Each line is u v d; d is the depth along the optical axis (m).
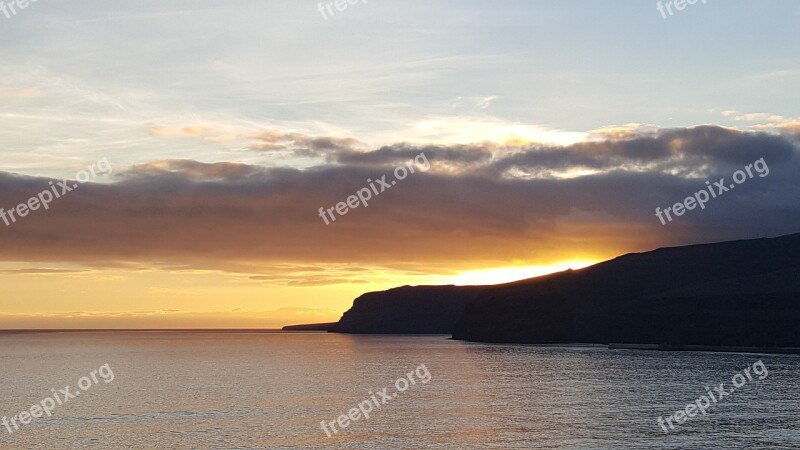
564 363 155.62
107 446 61.38
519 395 95.12
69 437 65.50
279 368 152.50
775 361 153.38
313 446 60.94
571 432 65.56
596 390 100.38
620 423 70.06
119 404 88.56
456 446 60.16
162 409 83.69
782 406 81.31
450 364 157.88
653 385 106.00
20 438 65.38
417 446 60.44
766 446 58.62
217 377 129.25
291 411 81.38
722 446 58.78
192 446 61.16
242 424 71.88
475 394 97.00
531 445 60.06
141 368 153.62
